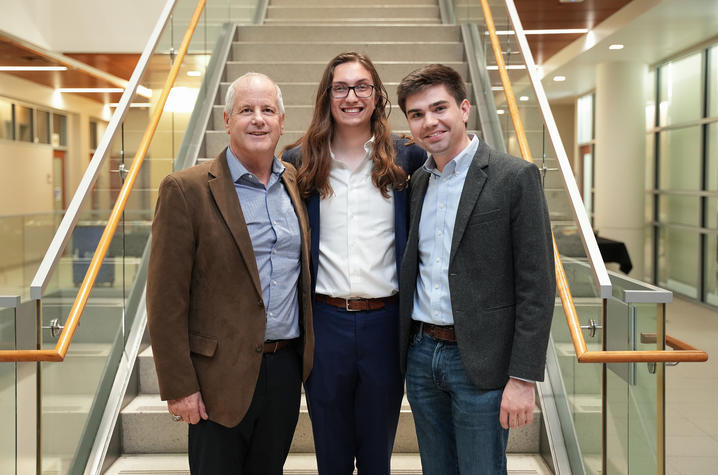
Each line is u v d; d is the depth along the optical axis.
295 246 2.06
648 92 10.25
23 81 11.42
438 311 2.02
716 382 5.20
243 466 2.16
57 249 2.39
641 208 9.73
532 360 1.86
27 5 7.93
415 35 5.98
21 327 2.24
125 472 2.77
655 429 2.21
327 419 2.21
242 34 6.05
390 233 2.22
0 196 11.02
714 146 8.27
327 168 2.20
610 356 2.13
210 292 1.95
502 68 3.95
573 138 15.84
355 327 2.17
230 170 2.02
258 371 1.97
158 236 1.90
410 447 3.00
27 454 2.24
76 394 2.62
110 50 8.33
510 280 1.95
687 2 6.60
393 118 4.84
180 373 1.90
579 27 8.38
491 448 1.98
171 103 4.03
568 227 2.80
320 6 7.15
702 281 8.64
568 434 2.82
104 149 2.93
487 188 1.95
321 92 2.22
